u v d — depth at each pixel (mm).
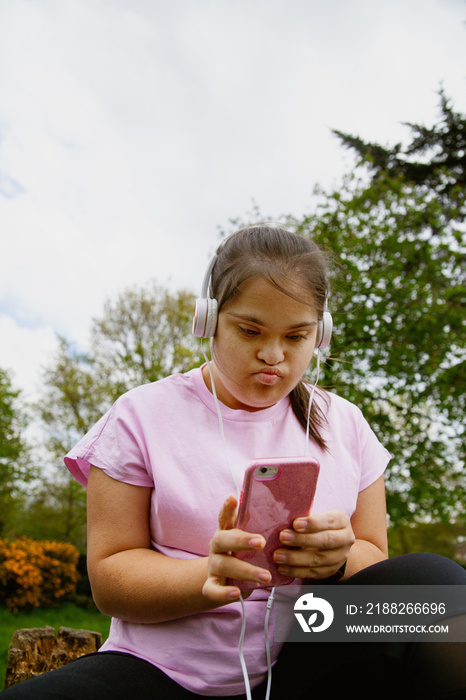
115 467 1031
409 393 6238
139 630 966
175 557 1004
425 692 788
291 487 815
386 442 6156
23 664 1889
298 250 1050
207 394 1117
